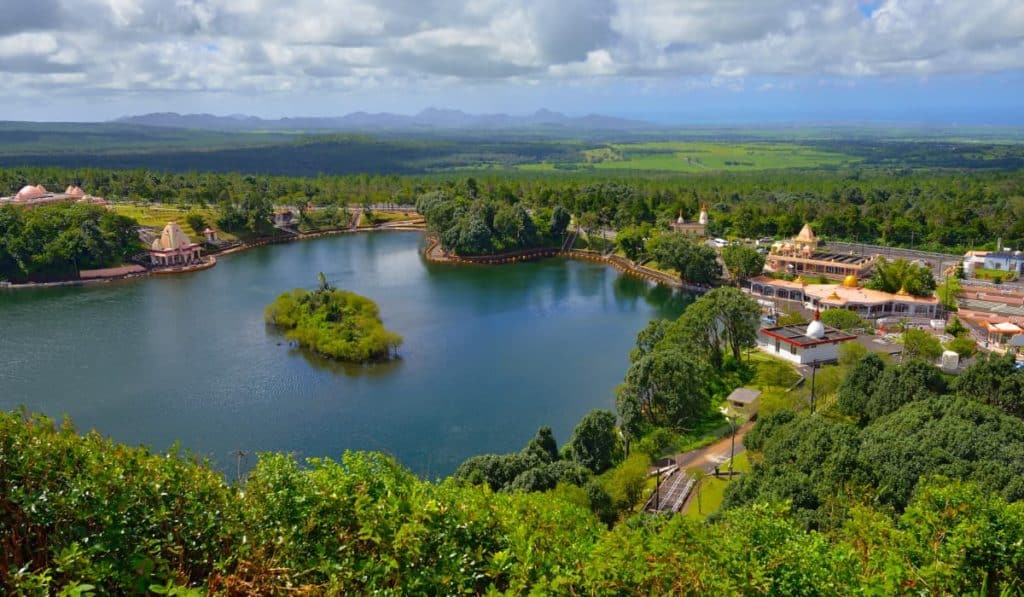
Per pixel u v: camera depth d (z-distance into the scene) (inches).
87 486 1061.1
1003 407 3203.7
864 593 1115.9
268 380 4667.8
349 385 4633.4
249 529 1102.4
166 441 3745.1
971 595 1170.6
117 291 7278.5
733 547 1207.6
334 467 1295.5
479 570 1117.1
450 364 5108.3
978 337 5369.1
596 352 5428.2
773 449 2669.8
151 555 1029.8
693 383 3885.3
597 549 1145.4
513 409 4291.3
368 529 1080.8
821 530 2092.8
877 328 5654.5
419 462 3619.6
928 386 3373.5
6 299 6899.6
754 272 7445.9
